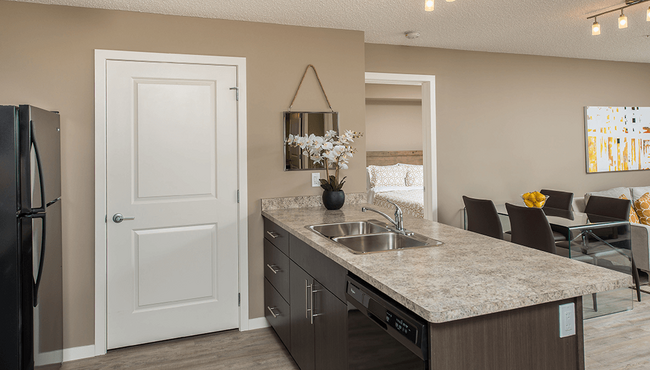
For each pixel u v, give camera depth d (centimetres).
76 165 263
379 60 375
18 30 251
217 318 296
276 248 274
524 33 347
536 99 438
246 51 296
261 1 260
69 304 262
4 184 194
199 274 291
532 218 295
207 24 287
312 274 208
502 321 123
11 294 194
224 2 260
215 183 293
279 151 306
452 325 117
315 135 313
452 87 402
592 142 464
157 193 279
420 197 536
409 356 122
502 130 425
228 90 294
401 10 283
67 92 260
